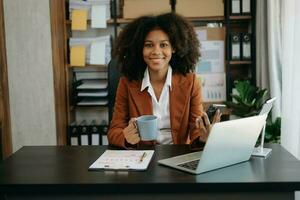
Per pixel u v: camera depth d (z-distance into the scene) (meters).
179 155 1.27
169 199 1.00
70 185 0.99
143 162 1.16
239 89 2.76
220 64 3.16
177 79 1.67
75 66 3.16
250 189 0.98
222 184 0.98
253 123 1.13
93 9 3.06
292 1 2.25
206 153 1.04
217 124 1.03
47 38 2.88
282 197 1.00
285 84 2.32
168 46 1.59
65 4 3.15
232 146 1.10
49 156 1.29
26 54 2.89
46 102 2.93
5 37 2.86
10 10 2.84
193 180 1.00
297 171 1.07
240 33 3.11
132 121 1.37
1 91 2.82
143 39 1.59
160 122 1.66
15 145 2.95
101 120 3.47
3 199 1.02
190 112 1.66
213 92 3.17
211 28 3.13
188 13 3.08
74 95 3.21
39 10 2.85
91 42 3.11
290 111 2.24
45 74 2.91
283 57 2.37
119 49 1.70
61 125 3.02
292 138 2.18
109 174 1.07
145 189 0.99
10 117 2.92
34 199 1.02
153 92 1.64
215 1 3.08
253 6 3.05
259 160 1.20
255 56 3.07
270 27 2.68
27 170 1.13
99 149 1.39
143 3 3.07
